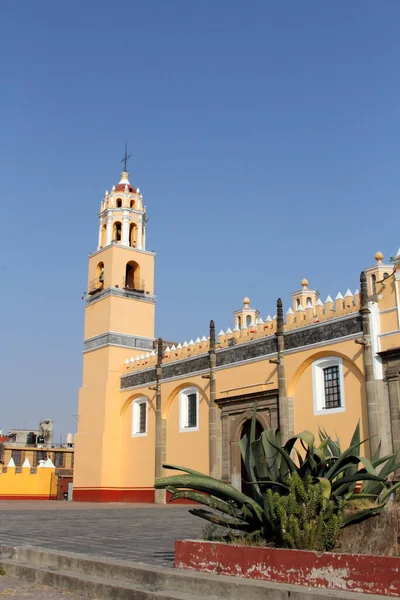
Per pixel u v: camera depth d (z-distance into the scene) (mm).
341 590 7734
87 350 48625
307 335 31625
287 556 8398
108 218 50500
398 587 7281
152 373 42812
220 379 36750
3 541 14984
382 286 28766
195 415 39156
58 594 10047
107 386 45562
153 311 49094
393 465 10156
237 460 34656
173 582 9188
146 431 42906
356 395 28812
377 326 28500
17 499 48375
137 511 29453
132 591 9148
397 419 26844
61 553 11734
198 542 9680
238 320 45062
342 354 29625
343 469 9891
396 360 27359
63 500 48375
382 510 8742
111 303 47031
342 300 30484
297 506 9164
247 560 8875
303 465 9953
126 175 52781
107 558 11023
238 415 35094
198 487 10656
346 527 9031
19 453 63125
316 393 30734
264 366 33781
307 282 40250
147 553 12680
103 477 43969
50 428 72812
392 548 8375
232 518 10367
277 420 32344
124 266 48500
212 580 8664
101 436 44750
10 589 10438
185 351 40656
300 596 7676
